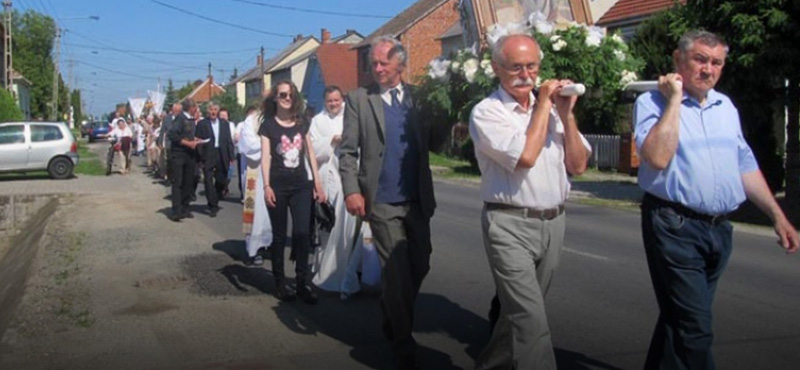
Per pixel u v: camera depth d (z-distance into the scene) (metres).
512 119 4.31
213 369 5.34
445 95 5.67
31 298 7.29
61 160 22.50
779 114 15.52
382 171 5.12
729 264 9.06
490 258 4.39
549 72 5.75
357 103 5.18
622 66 5.95
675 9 15.27
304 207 7.01
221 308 6.91
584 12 8.55
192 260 9.03
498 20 8.36
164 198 16.02
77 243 10.35
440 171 25.31
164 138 20.39
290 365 5.41
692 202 4.13
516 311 4.27
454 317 6.61
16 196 17.89
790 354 5.64
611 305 7.01
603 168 24.31
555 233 4.41
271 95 6.93
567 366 5.36
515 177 4.30
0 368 5.38
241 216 13.17
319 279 7.35
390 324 5.50
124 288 7.65
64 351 5.74
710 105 4.28
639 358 5.53
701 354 4.19
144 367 5.39
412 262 5.22
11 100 38.94
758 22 12.69
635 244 10.45
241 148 8.66
